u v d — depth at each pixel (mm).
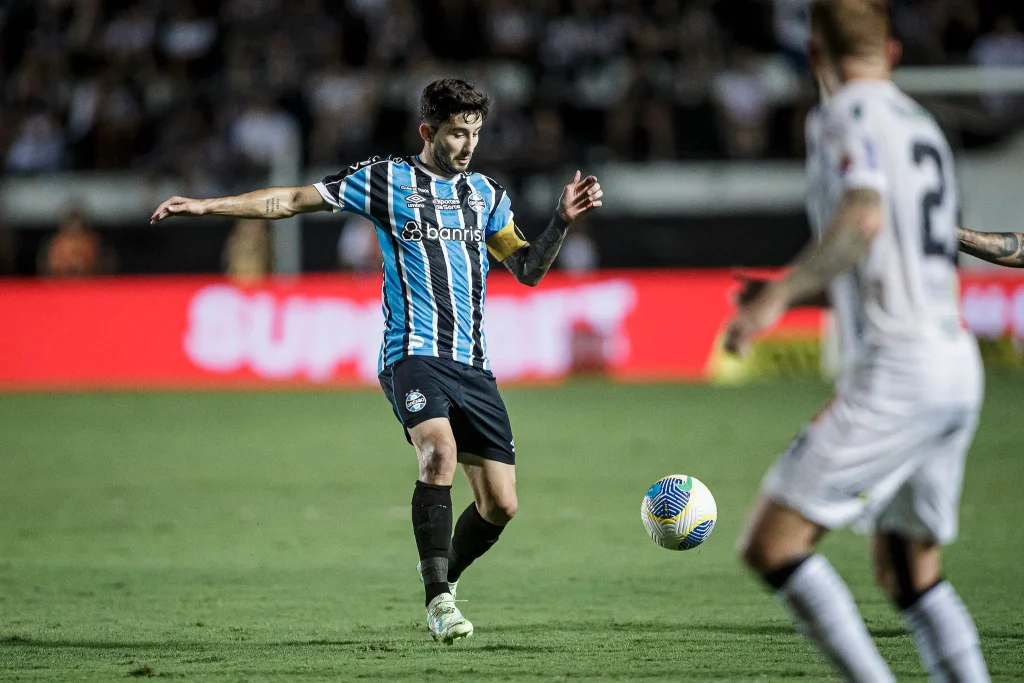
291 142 72438
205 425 48906
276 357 62125
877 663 11492
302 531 28672
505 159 68375
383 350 18672
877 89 11680
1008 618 19500
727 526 28922
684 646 17641
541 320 61969
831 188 11422
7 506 32219
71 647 17781
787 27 80438
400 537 27906
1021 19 78438
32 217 73750
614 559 25156
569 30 79250
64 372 62406
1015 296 60562
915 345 11258
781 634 18422
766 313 10758
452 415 18250
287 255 66938
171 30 81375
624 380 61750
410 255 18344
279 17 80312
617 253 67188
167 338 62406
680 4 81062
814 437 11500
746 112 74312
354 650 17516
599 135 76188
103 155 75938
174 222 68312
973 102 70062
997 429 44938
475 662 16719
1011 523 28812
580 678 15773
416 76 75438
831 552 25703
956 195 11914
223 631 18875
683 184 71938
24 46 82688
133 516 30734
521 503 32312
